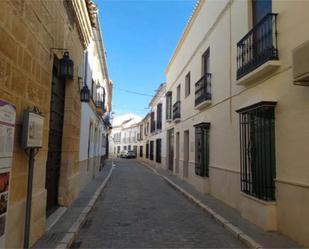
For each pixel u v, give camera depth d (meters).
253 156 8.05
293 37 6.48
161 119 29.20
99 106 18.97
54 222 7.33
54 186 8.80
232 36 10.12
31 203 5.26
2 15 3.91
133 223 8.13
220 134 11.18
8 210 4.36
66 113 9.20
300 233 6.04
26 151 5.03
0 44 3.89
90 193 12.28
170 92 23.83
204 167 13.06
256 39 8.02
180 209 10.16
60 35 7.23
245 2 9.15
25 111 4.73
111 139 77.69
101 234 7.06
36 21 5.28
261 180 7.64
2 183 3.92
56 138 8.66
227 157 10.39
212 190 12.09
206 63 14.18
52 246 5.57
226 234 7.18
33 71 5.25
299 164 6.16
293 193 6.32
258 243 6.07
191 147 16.05
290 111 6.51
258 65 7.47
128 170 28.19
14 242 4.68
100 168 25.28
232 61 10.05
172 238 6.82
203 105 13.05
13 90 4.38
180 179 18.69
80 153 12.03
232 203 9.82
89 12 10.69
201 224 8.12
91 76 15.17
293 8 6.51
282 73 6.86
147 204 10.99
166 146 26.11
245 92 8.94
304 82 5.77
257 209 7.46
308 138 5.89
